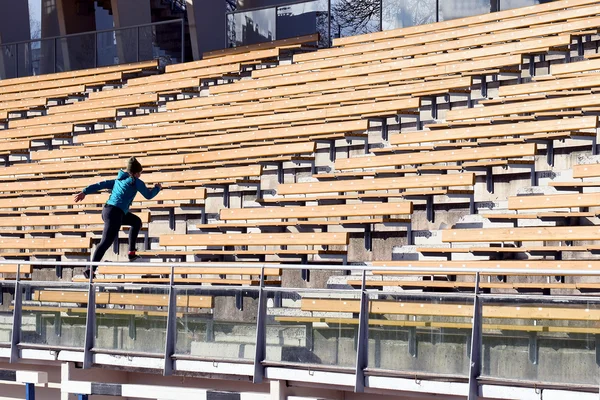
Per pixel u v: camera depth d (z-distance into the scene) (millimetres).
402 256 13820
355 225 14727
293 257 15062
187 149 20016
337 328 9414
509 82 16922
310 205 15859
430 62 18844
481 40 18625
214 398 10469
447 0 20281
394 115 17000
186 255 15930
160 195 17656
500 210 13695
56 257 18125
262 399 10031
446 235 12922
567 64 16234
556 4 18469
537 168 14516
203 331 10508
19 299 12453
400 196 14570
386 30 21125
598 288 11117
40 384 12633
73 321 11797
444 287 11258
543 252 12422
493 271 8430
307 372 9617
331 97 19234
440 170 15203
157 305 10922
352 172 16391
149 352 10945
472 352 8375
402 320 8938
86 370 11789
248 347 10117
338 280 13336
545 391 7969
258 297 10070
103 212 13289
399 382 8914
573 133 13883
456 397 8820
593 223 12609
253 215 15797
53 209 20219
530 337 8086
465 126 15938
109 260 17547
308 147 17328
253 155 18125
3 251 19438
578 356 7785
